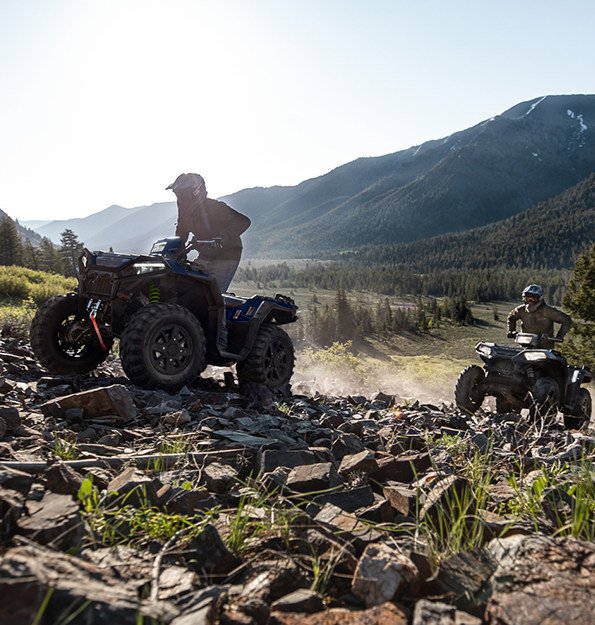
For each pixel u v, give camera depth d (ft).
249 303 23.73
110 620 4.52
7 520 6.65
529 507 8.74
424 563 6.64
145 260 20.56
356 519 8.01
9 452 10.09
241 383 23.79
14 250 343.67
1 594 4.33
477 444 14.69
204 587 6.07
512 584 5.87
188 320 19.77
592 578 5.91
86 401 14.12
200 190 24.45
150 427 14.28
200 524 7.51
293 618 5.43
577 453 13.47
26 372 20.92
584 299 107.96
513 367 29.12
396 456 12.91
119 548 6.69
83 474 9.43
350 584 6.48
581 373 28.94
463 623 5.25
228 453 11.53
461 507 8.30
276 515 7.96
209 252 24.38
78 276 21.38
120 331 20.79
